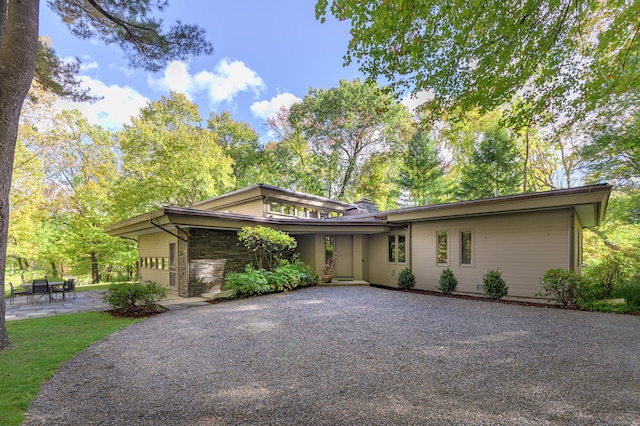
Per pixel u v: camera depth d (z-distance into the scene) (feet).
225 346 15.14
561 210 26.05
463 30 14.24
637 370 11.64
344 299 27.55
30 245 52.85
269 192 44.29
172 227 32.55
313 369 12.16
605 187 21.85
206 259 31.81
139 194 54.90
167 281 35.06
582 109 18.03
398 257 39.52
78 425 8.39
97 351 14.69
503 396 9.73
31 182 46.06
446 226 33.68
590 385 10.44
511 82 16.28
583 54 15.98
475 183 62.85
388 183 86.99
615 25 14.48
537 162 64.80
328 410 8.99
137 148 56.80
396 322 19.35
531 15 14.15
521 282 27.99
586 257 48.34
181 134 58.85
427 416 8.57
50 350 14.74
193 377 11.57
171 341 16.12
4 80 15.15
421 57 15.70
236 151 84.79
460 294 31.86
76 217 57.52
